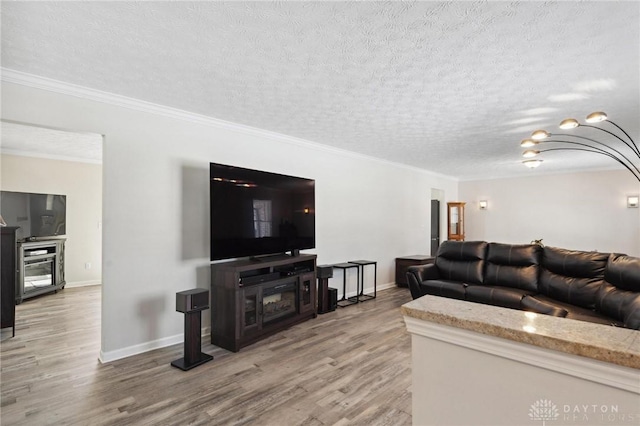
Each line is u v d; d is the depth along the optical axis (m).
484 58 2.28
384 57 2.28
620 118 3.61
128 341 3.05
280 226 4.02
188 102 3.17
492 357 0.90
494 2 1.68
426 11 1.76
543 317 0.93
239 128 3.88
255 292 3.39
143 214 3.15
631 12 1.75
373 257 5.89
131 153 3.09
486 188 8.37
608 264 3.08
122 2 1.69
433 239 8.19
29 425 2.02
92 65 2.41
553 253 3.74
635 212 6.45
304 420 2.07
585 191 7.00
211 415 2.12
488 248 4.35
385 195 6.18
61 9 1.75
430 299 1.15
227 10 1.76
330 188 5.09
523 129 4.09
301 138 4.53
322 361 2.94
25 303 4.97
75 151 5.54
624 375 0.71
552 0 1.66
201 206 3.56
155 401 2.28
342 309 4.70
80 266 6.17
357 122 3.81
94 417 2.10
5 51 2.21
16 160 5.43
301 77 2.60
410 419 2.09
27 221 5.33
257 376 2.65
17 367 2.82
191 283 3.47
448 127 4.00
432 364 1.01
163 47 2.15
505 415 0.87
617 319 2.71
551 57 2.26
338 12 1.77
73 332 3.71
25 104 2.56
